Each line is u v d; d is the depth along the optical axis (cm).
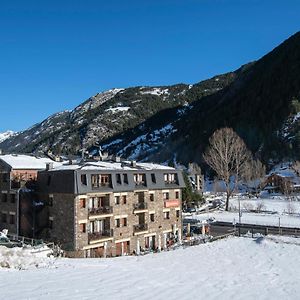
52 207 5231
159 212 6094
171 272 3188
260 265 3716
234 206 9831
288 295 2533
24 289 2128
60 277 2555
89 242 5056
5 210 5572
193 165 15225
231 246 4678
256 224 7262
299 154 15450
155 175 6084
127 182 5641
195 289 2542
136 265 3484
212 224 7444
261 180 13075
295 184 12988
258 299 2391
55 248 4638
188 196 9638
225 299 2331
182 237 6203
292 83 19438
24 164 5738
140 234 5738
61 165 5859
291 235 5669
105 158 7012
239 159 10756
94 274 2761
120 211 5509
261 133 17962
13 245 4544
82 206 5062
